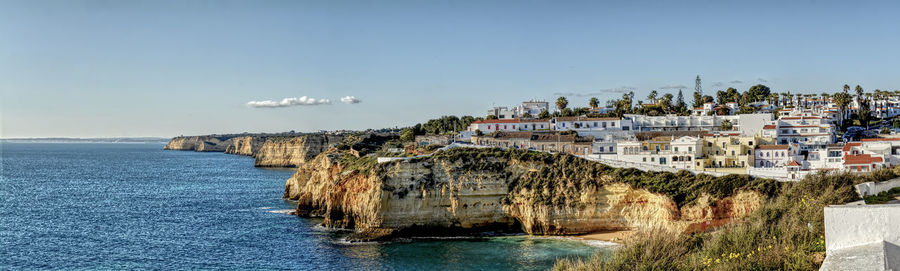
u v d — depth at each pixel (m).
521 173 105.19
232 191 176.25
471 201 103.25
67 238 102.06
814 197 70.50
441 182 103.94
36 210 137.12
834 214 39.81
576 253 86.38
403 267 80.50
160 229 110.19
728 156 114.50
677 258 56.31
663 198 95.44
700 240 63.12
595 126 161.50
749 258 48.09
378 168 105.06
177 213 130.38
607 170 101.00
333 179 124.69
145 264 83.62
